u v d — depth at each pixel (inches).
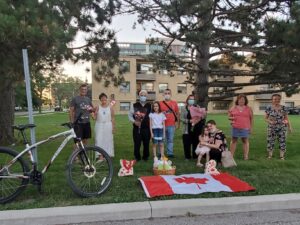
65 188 233.5
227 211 201.9
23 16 234.2
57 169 288.0
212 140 308.0
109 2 440.8
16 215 184.5
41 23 238.5
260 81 465.1
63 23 311.1
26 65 226.7
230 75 483.2
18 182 211.6
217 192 223.3
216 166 303.4
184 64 507.2
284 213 202.1
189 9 331.6
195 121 346.0
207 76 497.4
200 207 198.7
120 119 1250.0
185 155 351.3
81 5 407.2
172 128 357.7
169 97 357.7
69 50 305.1
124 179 257.8
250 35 402.0
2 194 207.8
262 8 397.4
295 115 1934.1
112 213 190.5
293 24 284.7
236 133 341.7
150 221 188.9
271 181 253.9
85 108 323.9
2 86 278.5
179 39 388.8
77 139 223.1
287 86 484.1
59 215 185.8
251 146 444.5
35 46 235.9
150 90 2330.2
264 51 395.5
